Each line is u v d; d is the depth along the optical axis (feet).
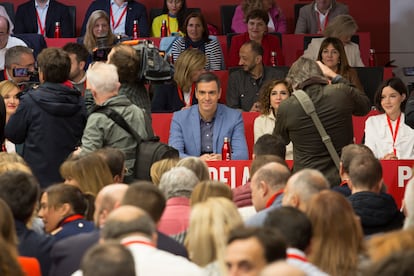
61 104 46.14
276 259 24.22
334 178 46.09
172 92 64.23
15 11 93.35
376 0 95.76
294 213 28.12
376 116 58.08
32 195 32.89
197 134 53.98
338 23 76.43
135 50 47.16
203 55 63.72
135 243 27.25
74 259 31.35
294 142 46.68
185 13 85.71
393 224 36.04
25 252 32.65
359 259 28.96
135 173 44.62
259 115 58.75
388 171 50.19
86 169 38.68
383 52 96.07
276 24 87.30
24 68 57.52
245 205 40.75
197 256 30.22
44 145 46.21
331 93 46.09
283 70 68.74
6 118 53.06
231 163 49.93
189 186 35.88
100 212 32.81
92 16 71.97
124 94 47.06
